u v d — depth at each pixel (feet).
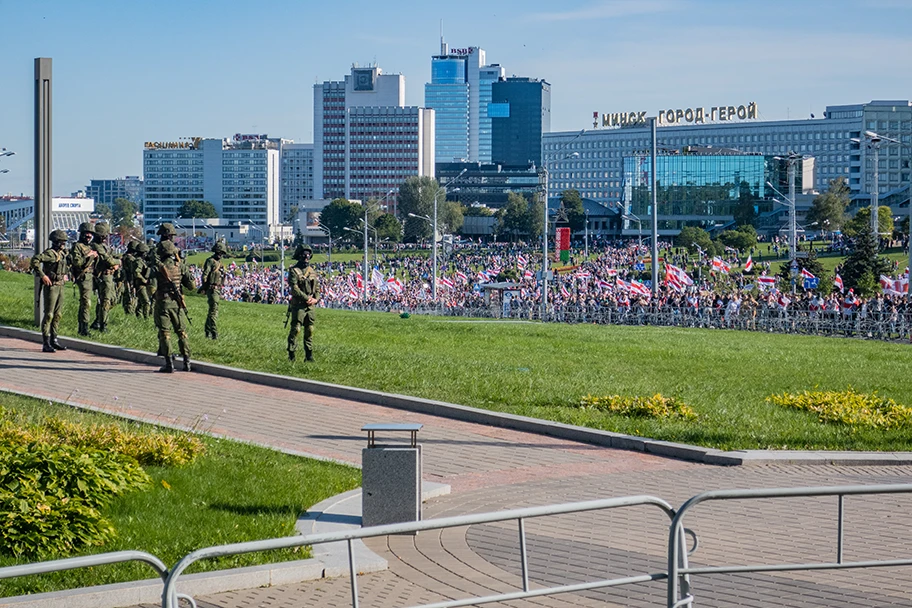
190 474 46.29
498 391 73.41
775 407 71.36
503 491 48.49
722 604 32.60
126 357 84.79
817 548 39.01
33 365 78.95
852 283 255.29
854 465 55.72
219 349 88.84
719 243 457.27
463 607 27.37
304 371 79.25
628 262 412.16
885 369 100.63
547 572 35.63
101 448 47.62
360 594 33.01
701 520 43.39
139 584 31.55
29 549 33.83
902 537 40.75
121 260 111.45
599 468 53.98
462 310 234.58
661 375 88.38
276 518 39.88
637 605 32.55
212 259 97.86
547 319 209.46
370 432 40.22
